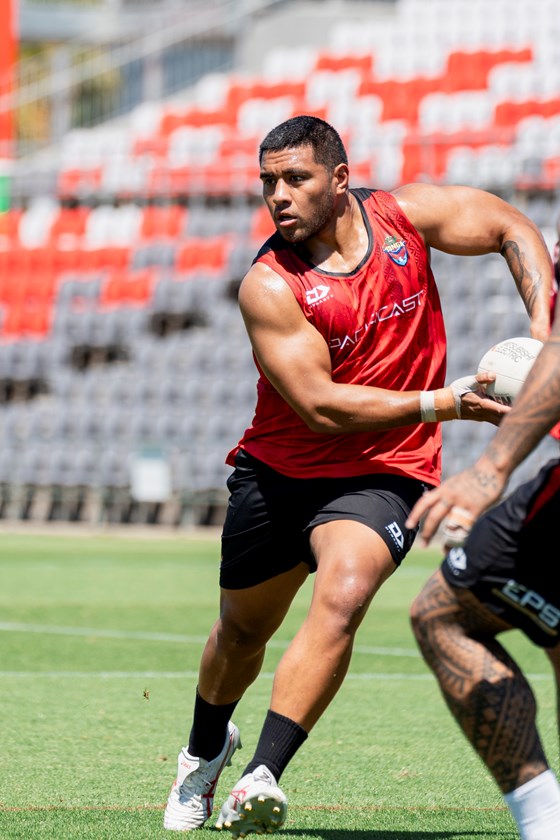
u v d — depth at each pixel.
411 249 13.35
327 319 12.77
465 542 9.99
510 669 10.09
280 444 13.18
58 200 76.94
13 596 38.06
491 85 74.75
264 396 13.44
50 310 66.88
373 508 12.54
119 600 37.19
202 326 66.56
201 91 83.50
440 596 10.19
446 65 76.62
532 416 9.44
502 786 10.05
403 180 66.56
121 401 62.16
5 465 63.50
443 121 72.00
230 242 67.06
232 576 13.41
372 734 19.44
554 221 62.19
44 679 24.55
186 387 61.22
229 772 16.98
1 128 82.62
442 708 21.72
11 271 70.19
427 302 13.52
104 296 66.44
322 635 11.88
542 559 9.65
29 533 59.22
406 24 82.94
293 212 12.64
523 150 65.50
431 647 10.25
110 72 89.50
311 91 78.94
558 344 9.48
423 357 13.43
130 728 19.84
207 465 59.62
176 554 50.34
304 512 12.95
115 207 75.38
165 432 60.97
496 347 12.49
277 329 12.77
